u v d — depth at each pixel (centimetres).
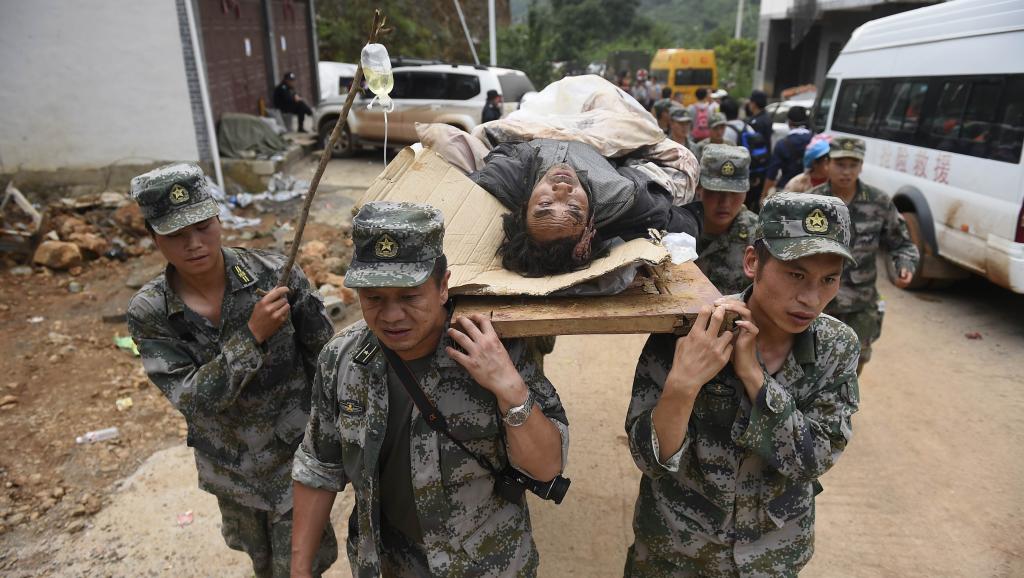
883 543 322
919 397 459
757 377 172
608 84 333
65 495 367
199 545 329
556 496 184
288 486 249
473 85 1217
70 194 919
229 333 236
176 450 407
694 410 190
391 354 178
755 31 6153
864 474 375
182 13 888
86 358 524
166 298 232
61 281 676
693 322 178
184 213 215
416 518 189
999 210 525
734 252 348
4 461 394
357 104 1286
